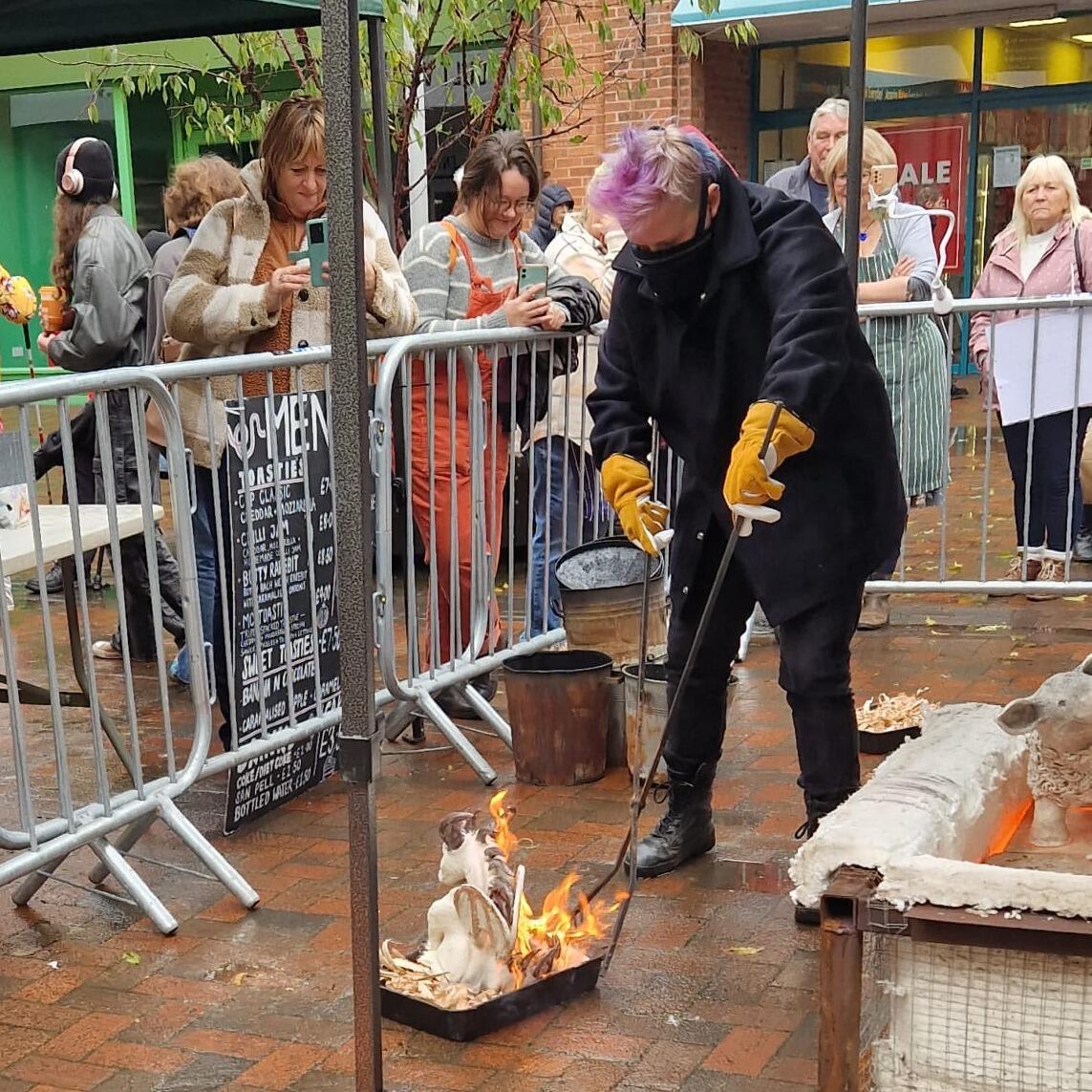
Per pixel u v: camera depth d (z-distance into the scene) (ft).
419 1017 9.87
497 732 15.99
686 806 12.46
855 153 12.73
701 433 10.90
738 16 41.75
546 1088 9.16
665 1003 10.18
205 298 14.80
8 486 12.76
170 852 13.39
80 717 17.67
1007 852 8.80
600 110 41.81
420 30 24.67
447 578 16.39
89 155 19.76
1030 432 20.27
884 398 10.84
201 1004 10.48
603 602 15.56
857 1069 7.26
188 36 17.35
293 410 14.05
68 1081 9.50
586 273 20.59
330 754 15.05
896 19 44.14
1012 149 47.29
